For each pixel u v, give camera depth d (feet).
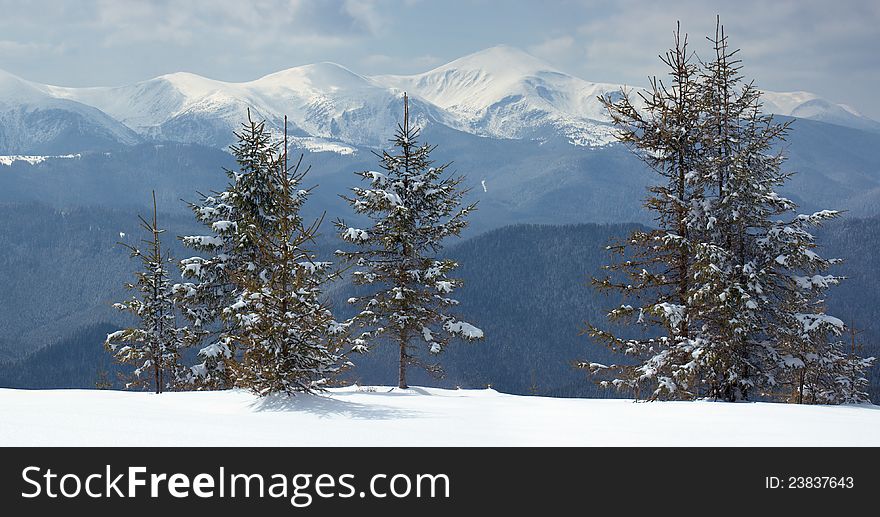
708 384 75.46
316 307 59.88
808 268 76.07
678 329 75.66
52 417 41.01
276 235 62.39
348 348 91.86
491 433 42.19
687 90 78.79
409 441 38.68
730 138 78.02
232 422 43.68
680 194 78.79
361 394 73.56
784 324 75.72
